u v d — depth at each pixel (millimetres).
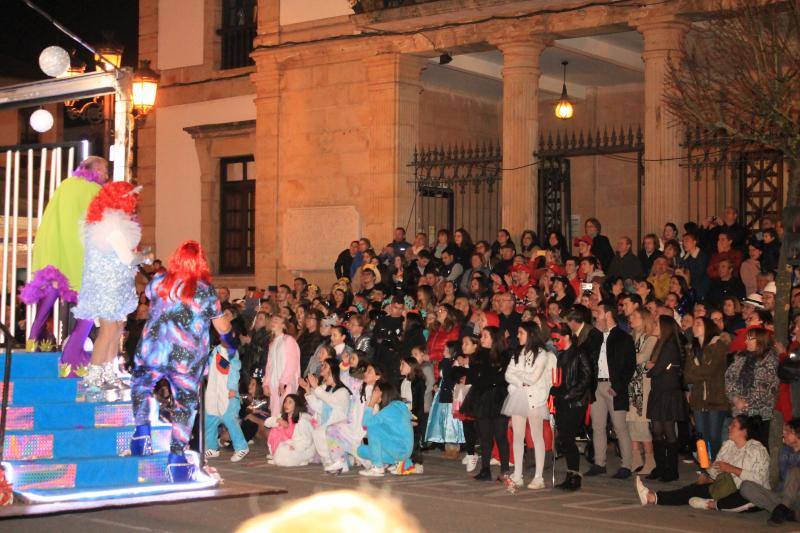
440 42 23453
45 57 13688
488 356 14922
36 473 11312
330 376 16109
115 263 11945
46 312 12727
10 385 12016
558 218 25688
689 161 20188
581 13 21453
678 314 16609
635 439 15141
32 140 36719
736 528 11602
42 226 12602
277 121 26344
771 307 15391
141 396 11969
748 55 15656
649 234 19188
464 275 20484
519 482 14102
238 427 17547
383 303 20125
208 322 11945
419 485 14617
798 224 13422
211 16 28969
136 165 30469
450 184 24203
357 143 24969
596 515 12234
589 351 15156
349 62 25109
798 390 12891
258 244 26703
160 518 11070
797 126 13484
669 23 20344
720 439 14828
